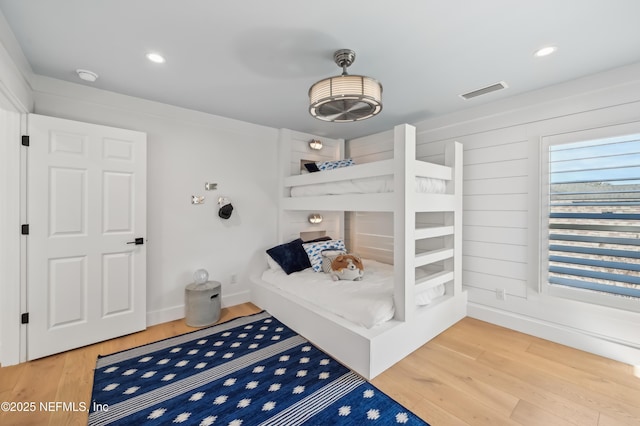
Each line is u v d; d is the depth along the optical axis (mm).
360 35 1809
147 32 1801
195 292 2982
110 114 2734
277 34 1809
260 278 3668
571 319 2502
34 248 2281
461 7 1550
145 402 1817
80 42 1913
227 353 2416
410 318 2373
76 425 1631
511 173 2828
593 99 2350
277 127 3904
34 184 2273
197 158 3281
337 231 4457
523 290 2773
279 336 2730
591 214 2396
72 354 2395
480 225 3047
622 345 2242
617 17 1624
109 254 2635
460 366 2197
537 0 1495
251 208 3748
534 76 2369
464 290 3146
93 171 2539
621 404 1783
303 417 1694
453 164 2965
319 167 3711
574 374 2090
